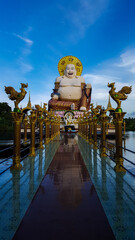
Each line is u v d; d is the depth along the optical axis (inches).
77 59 2262.6
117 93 267.9
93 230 117.1
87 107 2169.0
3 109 3403.1
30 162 329.4
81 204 154.5
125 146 762.2
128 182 214.7
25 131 858.1
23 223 125.6
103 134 386.0
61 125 1787.6
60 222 126.3
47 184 207.3
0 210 144.7
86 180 222.2
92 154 415.5
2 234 113.7
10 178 231.1
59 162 328.5
